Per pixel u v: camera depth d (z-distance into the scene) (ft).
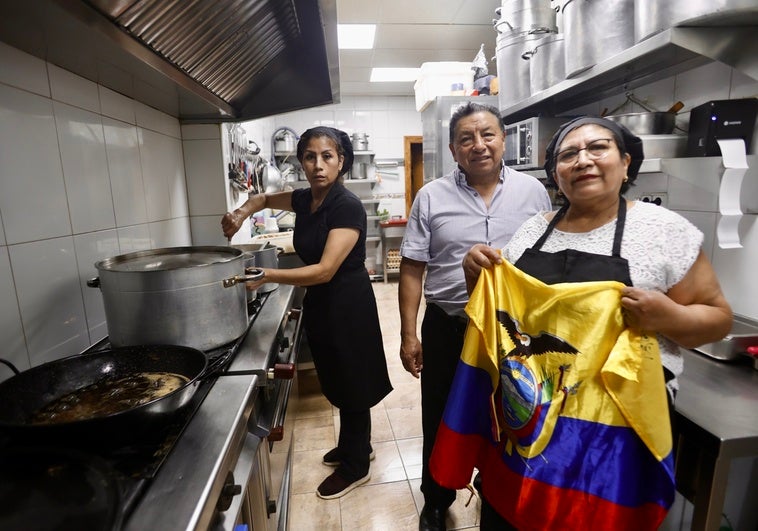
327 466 6.17
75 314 3.54
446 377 4.50
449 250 4.44
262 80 5.40
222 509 2.08
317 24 3.97
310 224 5.10
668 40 3.47
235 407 2.48
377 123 18.74
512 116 7.36
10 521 1.56
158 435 2.14
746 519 4.28
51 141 3.29
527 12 6.39
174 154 6.05
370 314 5.29
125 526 1.60
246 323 3.55
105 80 3.85
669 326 2.43
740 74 4.30
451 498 4.89
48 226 3.23
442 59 14.02
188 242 6.57
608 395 2.57
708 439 2.86
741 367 3.79
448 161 10.37
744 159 3.88
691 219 4.93
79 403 2.35
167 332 2.97
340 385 5.25
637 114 4.79
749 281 4.31
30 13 2.35
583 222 3.05
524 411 2.76
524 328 2.88
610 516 2.53
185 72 4.07
